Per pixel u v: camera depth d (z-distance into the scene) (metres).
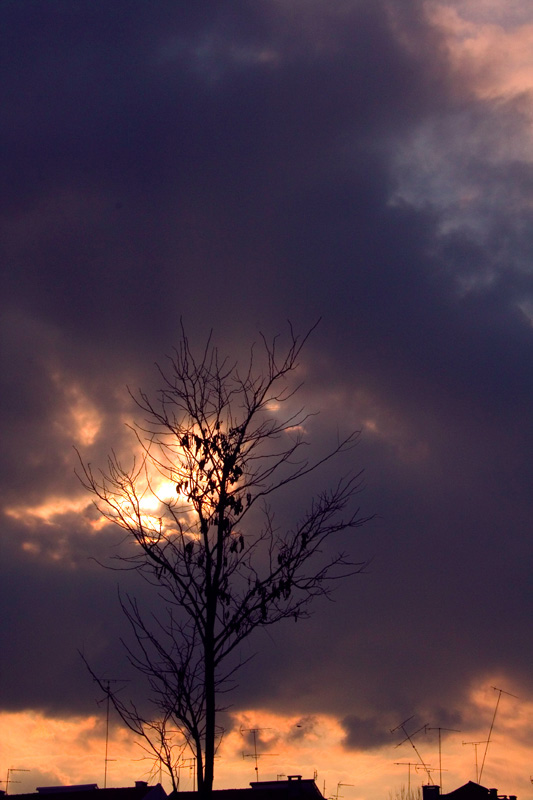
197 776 15.39
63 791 40.88
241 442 17.33
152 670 15.97
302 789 39.53
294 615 16.38
